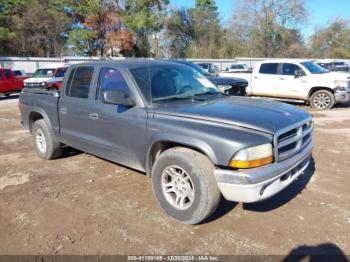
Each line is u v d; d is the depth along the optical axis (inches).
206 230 134.6
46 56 1598.2
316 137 283.1
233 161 120.7
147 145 150.1
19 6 1502.2
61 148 228.2
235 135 122.6
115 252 122.3
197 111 140.9
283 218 141.8
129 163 165.2
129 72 163.5
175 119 140.5
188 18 2089.1
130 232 134.7
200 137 127.7
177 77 176.2
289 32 2055.9
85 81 188.1
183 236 131.0
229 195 124.5
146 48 1782.7
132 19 1605.6
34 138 238.2
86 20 1585.9
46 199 166.9
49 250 124.6
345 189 169.8
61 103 202.7
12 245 128.5
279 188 130.0
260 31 2048.5
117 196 168.2
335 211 146.6
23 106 241.1
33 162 227.9
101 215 149.1
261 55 2075.5
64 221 144.7
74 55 1668.3
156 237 130.9
